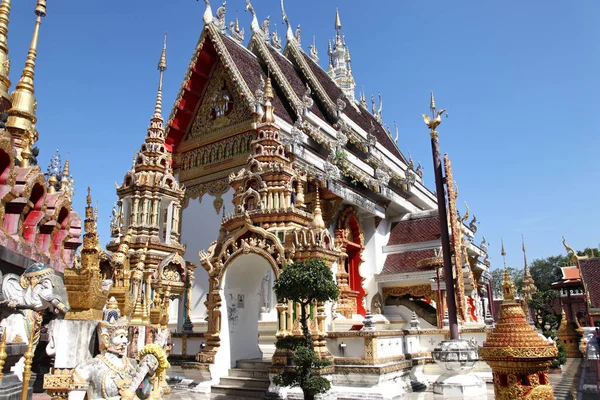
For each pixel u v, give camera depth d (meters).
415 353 16.34
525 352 7.18
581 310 46.91
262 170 18.80
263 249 15.40
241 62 26.27
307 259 13.92
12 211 6.71
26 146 7.88
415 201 33.81
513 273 80.81
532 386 7.23
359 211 27.64
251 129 23.75
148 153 21.38
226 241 16.20
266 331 18.25
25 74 8.17
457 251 17.31
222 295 16.03
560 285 46.03
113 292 9.86
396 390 13.77
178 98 26.08
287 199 18.12
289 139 21.70
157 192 20.56
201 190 25.12
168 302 18.59
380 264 28.27
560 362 19.06
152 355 6.22
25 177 6.89
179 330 19.61
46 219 7.87
